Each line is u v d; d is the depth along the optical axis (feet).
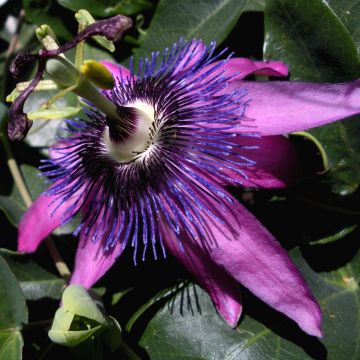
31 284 0.60
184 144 0.50
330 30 0.52
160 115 0.52
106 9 0.65
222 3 0.59
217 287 0.49
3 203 0.63
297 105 0.46
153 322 0.52
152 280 0.56
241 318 0.51
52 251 0.60
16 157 0.66
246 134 0.46
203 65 0.51
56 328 0.46
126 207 0.51
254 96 0.48
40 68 0.47
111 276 0.58
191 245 0.48
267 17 0.55
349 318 0.51
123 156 0.53
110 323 0.49
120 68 0.59
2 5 0.74
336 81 0.53
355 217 0.53
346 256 0.54
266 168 0.48
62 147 0.56
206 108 0.49
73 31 0.68
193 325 0.51
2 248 0.62
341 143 0.53
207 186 0.47
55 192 0.54
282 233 0.54
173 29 0.61
